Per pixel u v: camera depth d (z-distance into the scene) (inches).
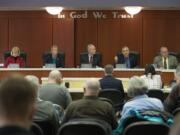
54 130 152.3
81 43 435.8
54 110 154.6
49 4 382.9
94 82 155.9
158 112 150.4
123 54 365.7
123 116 157.2
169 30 433.1
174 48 432.8
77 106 153.8
